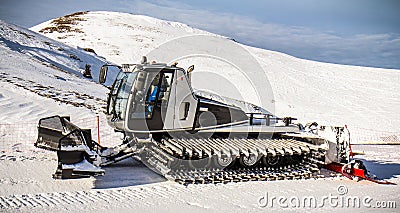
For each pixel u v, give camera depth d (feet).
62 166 24.84
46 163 30.83
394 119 90.63
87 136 28.96
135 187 27.09
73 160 25.52
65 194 24.49
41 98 53.98
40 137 30.30
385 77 157.79
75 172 24.89
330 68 171.73
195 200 25.14
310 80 138.72
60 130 30.32
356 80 148.46
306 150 33.09
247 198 26.35
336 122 81.51
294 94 112.78
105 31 200.34
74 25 212.23
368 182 33.50
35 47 100.17
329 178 33.76
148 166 32.32
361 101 113.29
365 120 86.94
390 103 113.80
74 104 54.80
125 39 182.29
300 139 36.09
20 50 91.50
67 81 74.43
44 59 92.43
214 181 29.43
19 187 25.02
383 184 33.14
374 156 48.70
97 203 23.30
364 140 65.21
